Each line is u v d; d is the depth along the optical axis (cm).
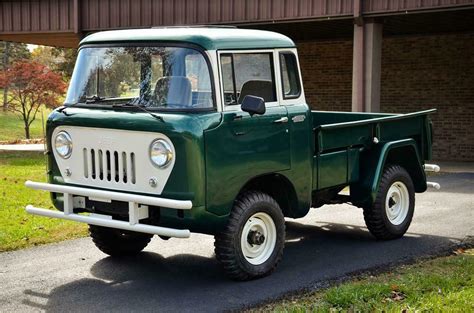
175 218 567
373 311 515
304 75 2175
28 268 670
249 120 598
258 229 626
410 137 816
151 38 605
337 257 706
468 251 731
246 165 596
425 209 978
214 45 582
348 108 2094
